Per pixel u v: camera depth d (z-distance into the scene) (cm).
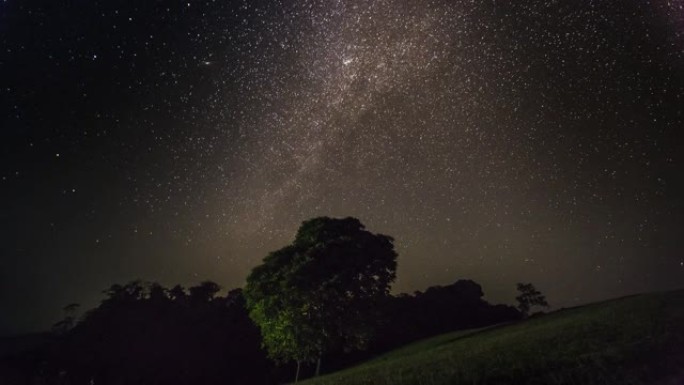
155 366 4475
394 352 3581
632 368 1201
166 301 5138
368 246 3089
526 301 5172
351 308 2978
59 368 4453
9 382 4275
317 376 3008
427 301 5166
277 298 2938
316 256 2988
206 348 4659
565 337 1748
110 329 4709
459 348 2388
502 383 1271
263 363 4566
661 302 2191
